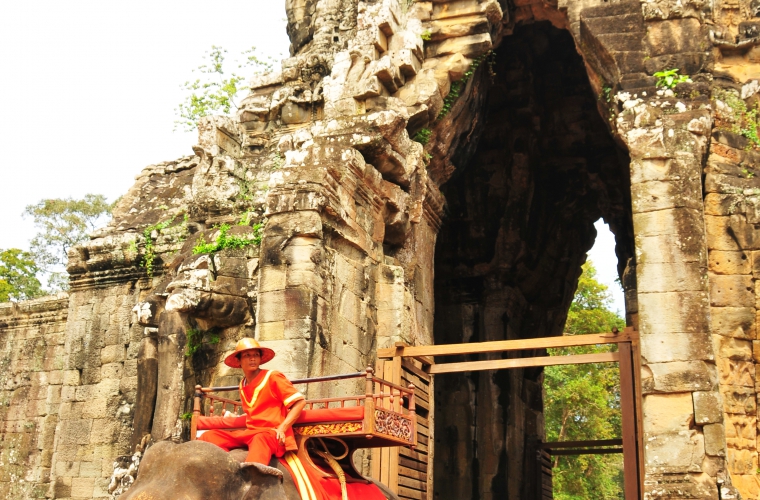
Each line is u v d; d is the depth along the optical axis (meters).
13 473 19.83
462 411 21.22
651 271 13.80
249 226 15.20
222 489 6.57
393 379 14.01
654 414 13.19
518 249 22.25
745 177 15.74
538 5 17.67
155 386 14.57
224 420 7.55
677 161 14.23
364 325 14.27
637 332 13.75
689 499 12.61
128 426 17.16
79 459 17.45
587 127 22.52
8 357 20.98
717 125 16.02
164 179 19.69
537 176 22.77
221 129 16.89
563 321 24.50
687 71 15.62
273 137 17.67
